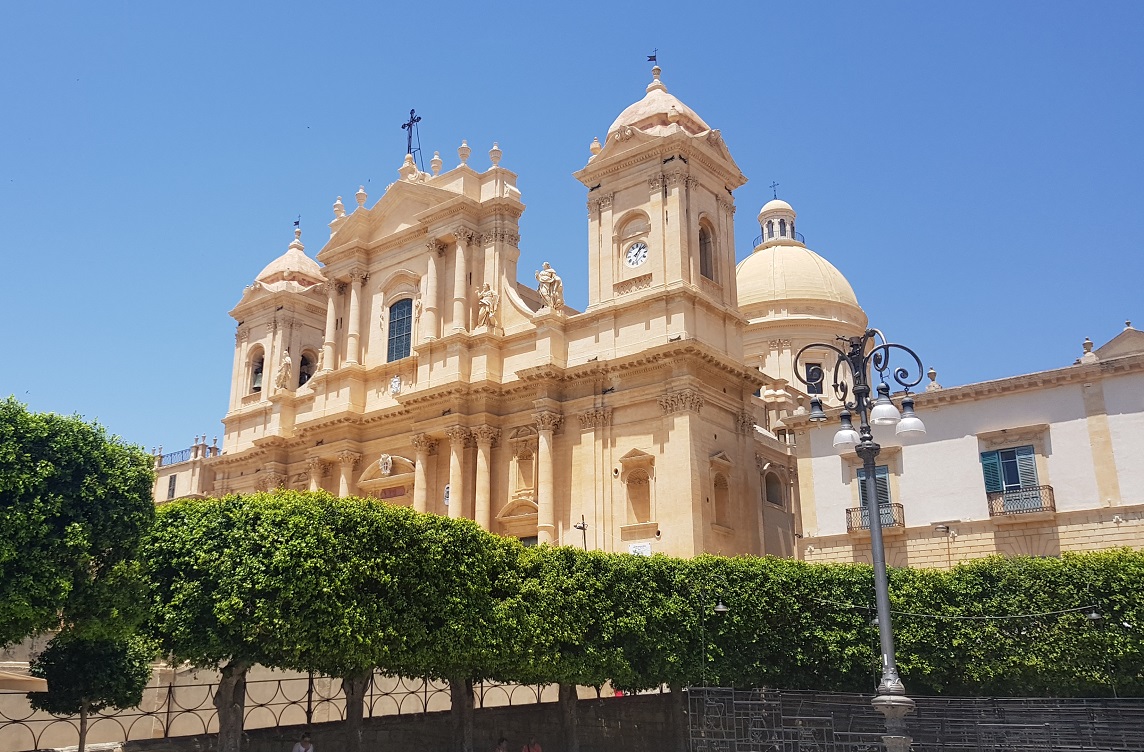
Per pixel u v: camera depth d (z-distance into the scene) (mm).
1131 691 35094
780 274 84938
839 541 46469
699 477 46844
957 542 43906
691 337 47969
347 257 63031
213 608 29438
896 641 37531
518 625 34250
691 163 52250
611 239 52469
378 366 59469
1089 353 44062
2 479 25609
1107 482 41375
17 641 26469
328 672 31484
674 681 37188
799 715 36250
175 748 33125
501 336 54781
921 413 46188
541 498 49844
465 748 35000
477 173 58531
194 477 75062
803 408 49031
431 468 55000
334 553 30516
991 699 35969
